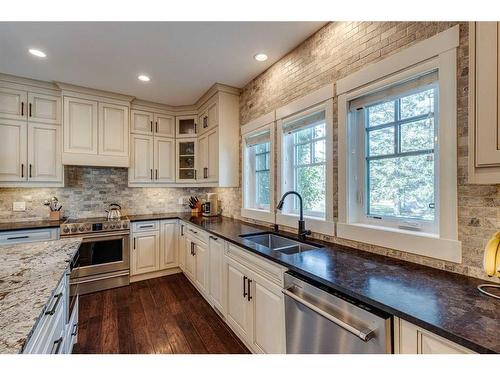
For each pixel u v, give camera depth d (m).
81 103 3.22
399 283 1.14
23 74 2.83
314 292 1.27
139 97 3.60
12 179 2.88
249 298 1.88
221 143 3.18
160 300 2.85
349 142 1.82
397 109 1.60
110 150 3.40
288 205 2.53
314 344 1.28
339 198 1.88
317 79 2.07
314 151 2.28
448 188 1.27
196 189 4.37
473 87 0.99
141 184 3.72
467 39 1.21
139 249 3.42
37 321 0.86
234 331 2.17
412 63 1.41
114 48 2.28
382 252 1.60
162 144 3.89
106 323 2.35
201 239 2.86
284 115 2.43
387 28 1.57
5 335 0.77
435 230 1.39
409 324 0.90
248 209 3.05
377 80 1.60
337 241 1.90
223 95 3.19
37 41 2.16
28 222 3.07
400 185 1.59
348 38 1.81
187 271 3.37
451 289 1.07
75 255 1.82
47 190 3.31
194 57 2.46
